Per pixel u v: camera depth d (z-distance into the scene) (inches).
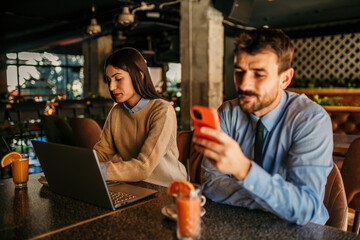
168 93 314.2
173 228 31.7
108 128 65.2
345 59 288.4
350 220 97.0
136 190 44.7
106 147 65.1
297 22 315.9
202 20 197.9
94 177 37.0
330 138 36.6
